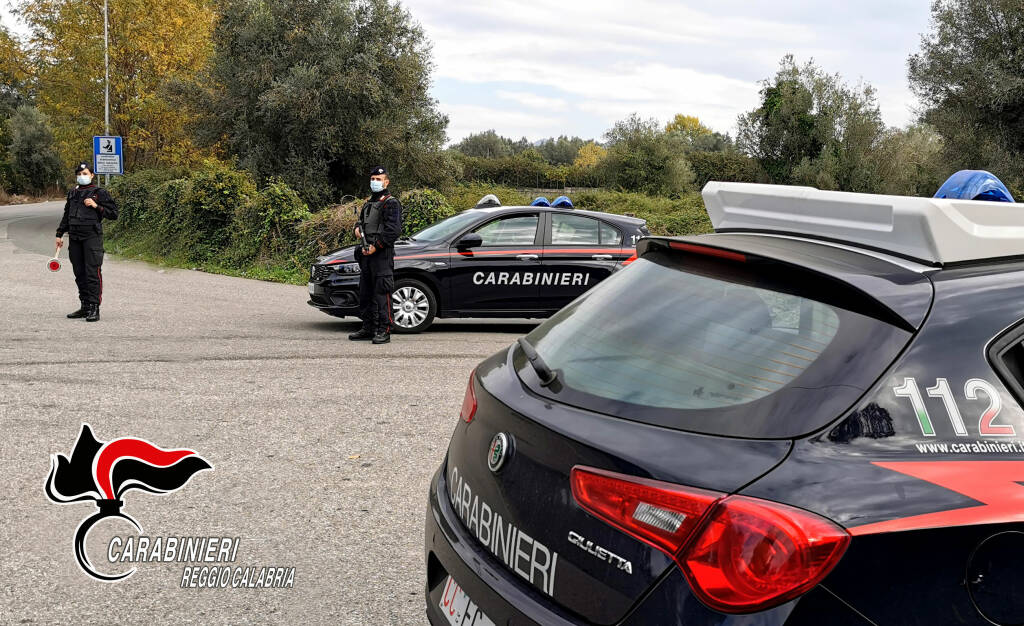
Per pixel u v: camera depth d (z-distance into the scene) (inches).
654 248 100.9
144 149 1370.6
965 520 66.6
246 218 686.5
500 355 105.2
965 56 1208.2
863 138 1455.5
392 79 1111.6
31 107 2524.6
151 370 282.7
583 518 71.2
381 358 319.0
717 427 70.7
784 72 1518.2
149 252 753.0
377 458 198.4
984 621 66.2
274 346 337.1
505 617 77.5
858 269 80.4
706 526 63.7
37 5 1347.2
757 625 61.5
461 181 1457.9
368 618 124.7
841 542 62.6
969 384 73.7
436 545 96.0
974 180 161.2
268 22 1063.0
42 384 257.3
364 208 347.9
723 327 81.3
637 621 65.7
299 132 1071.0
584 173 2076.8
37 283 521.0
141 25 1320.1
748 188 107.0
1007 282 81.2
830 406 69.9
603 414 76.5
